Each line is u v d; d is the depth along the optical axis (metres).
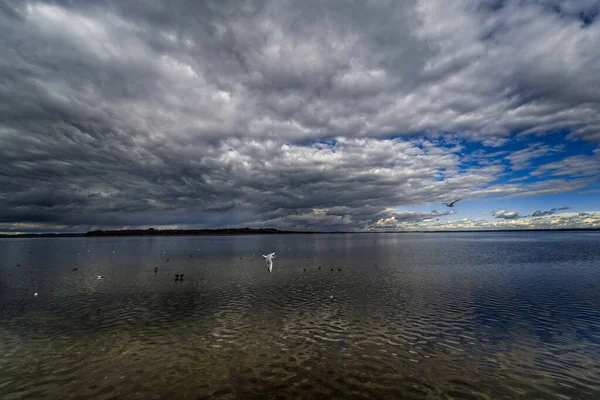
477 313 33.53
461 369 21.59
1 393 19.31
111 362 23.16
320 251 121.44
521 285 47.94
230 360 23.23
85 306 38.16
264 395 18.91
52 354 24.59
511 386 19.53
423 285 48.50
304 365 22.39
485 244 171.62
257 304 37.88
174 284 51.16
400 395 18.77
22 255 115.00
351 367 22.02
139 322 31.83
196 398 18.69
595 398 18.23
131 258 97.69
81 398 18.78
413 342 26.02
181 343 26.36
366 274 59.81
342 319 31.84
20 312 35.94
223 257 98.44
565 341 26.00
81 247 171.38
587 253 102.19
